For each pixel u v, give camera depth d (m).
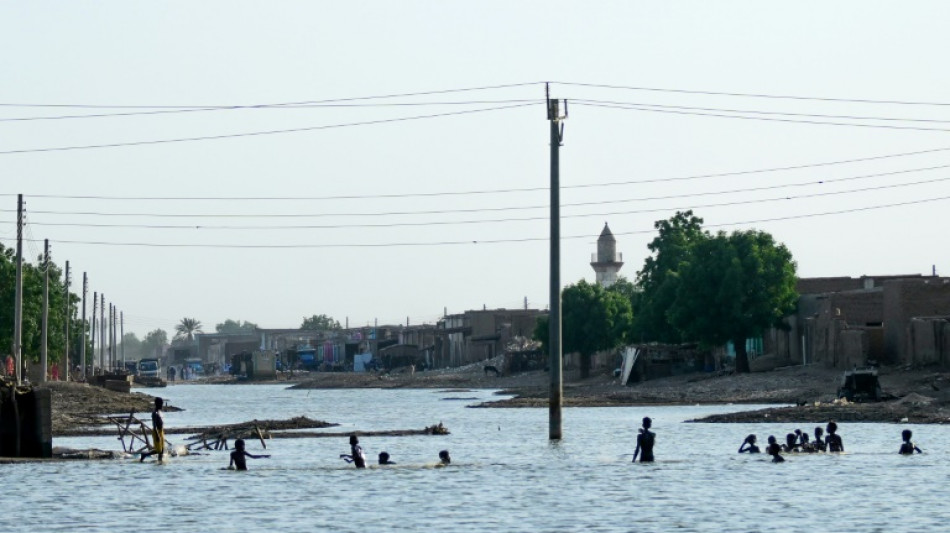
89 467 85.94
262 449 104.81
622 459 90.31
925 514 60.78
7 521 61.22
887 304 178.00
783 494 68.38
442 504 66.19
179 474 81.44
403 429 133.25
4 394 90.00
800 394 169.12
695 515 61.28
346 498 68.81
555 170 95.50
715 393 185.25
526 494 69.88
